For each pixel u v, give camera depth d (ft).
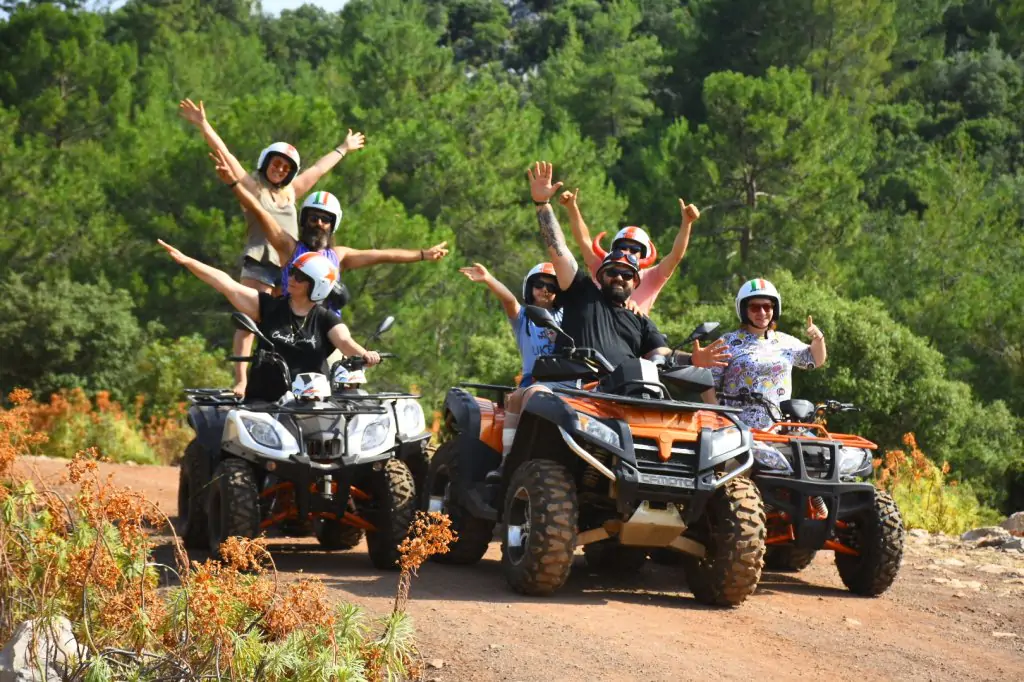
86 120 260.42
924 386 148.97
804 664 36.55
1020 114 387.14
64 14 281.13
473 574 48.21
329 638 30.35
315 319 50.88
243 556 32.14
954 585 52.60
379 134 247.91
